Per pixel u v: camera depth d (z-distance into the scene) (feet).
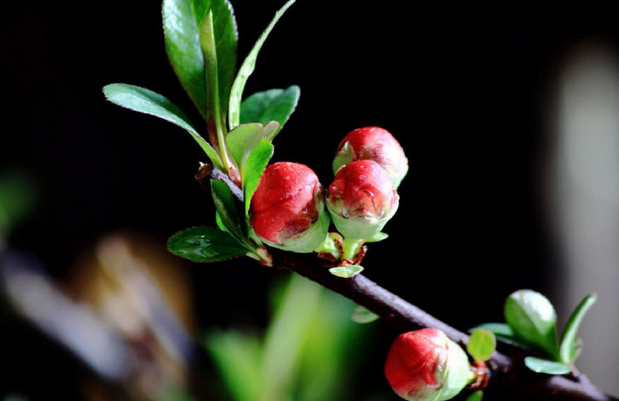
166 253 3.72
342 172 1.18
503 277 3.35
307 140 3.63
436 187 3.42
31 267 2.51
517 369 1.27
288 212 1.17
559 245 3.31
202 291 3.92
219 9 1.21
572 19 3.12
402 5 3.34
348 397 2.39
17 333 2.50
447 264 3.44
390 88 3.45
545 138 3.25
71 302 2.50
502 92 3.23
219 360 1.96
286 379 1.99
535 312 1.28
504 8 3.15
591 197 3.28
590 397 1.27
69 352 2.42
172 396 2.27
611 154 3.24
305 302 1.99
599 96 3.21
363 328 2.13
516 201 3.31
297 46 3.55
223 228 1.21
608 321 3.34
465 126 3.33
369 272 3.52
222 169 1.20
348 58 3.49
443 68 3.33
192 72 1.21
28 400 2.99
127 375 2.39
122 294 2.53
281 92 1.27
